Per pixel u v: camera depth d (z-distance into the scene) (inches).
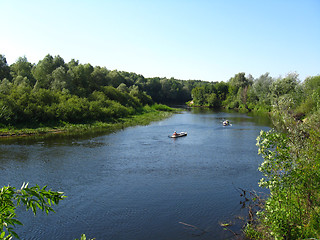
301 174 352.2
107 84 3715.6
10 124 1587.1
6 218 151.6
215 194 682.2
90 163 951.0
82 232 514.0
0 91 1740.9
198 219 558.3
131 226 533.6
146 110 3228.3
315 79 2111.2
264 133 390.6
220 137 1517.0
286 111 390.6
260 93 3570.4
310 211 363.3
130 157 1042.7
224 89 5044.3
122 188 723.4
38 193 163.6
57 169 875.4
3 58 2586.1
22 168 874.1
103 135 1541.6
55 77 2426.2
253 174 836.0
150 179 792.9
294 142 370.0
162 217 568.1
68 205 622.8
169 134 1614.2
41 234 507.2
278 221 373.4
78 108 1943.9
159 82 5846.5
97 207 613.9
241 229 512.4
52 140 1352.1
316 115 418.6
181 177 810.2
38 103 1811.0
